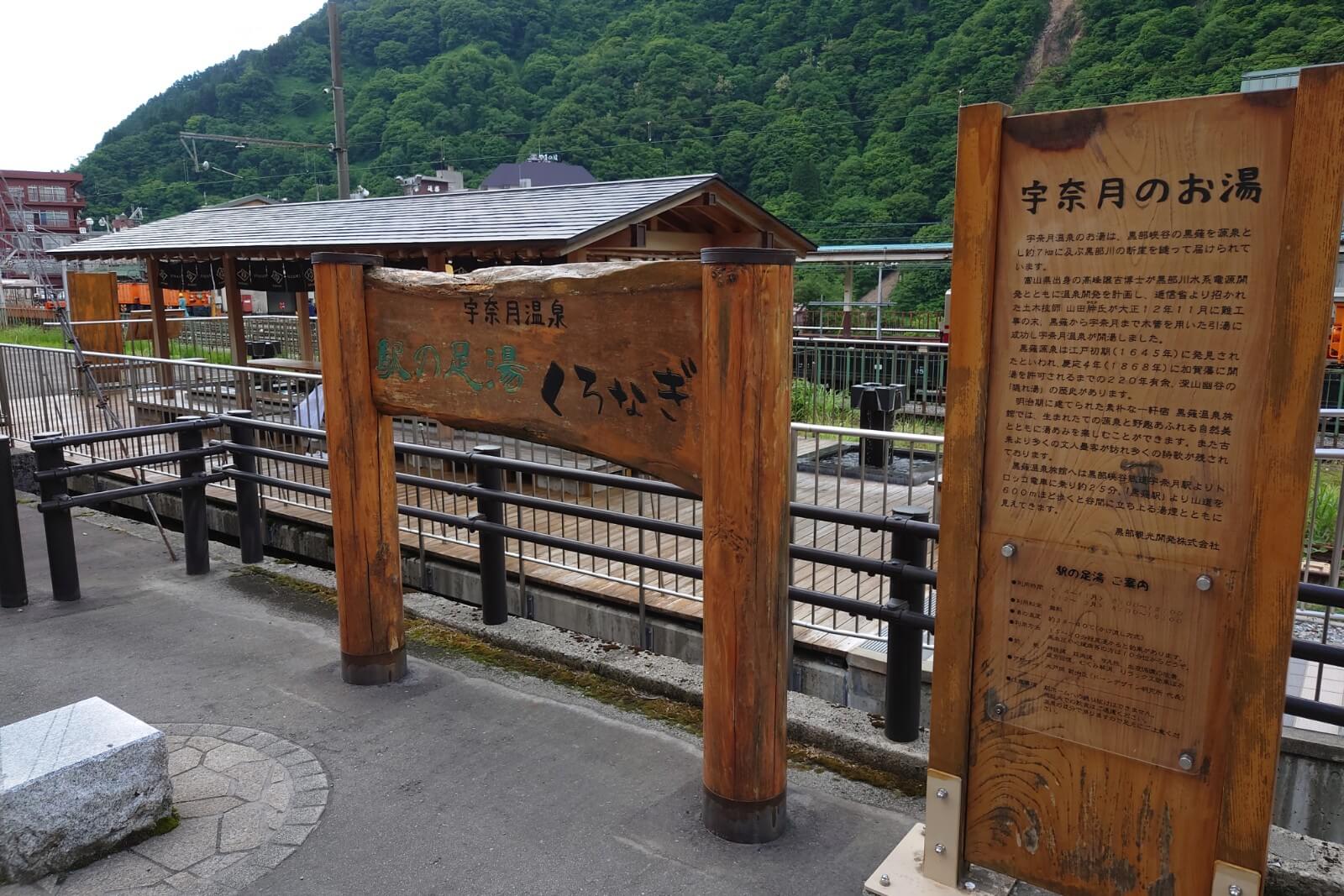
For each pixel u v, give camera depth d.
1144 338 2.11
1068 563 2.29
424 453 4.87
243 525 6.07
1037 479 2.32
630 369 3.13
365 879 2.89
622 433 3.19
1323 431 6.33
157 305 14.29
